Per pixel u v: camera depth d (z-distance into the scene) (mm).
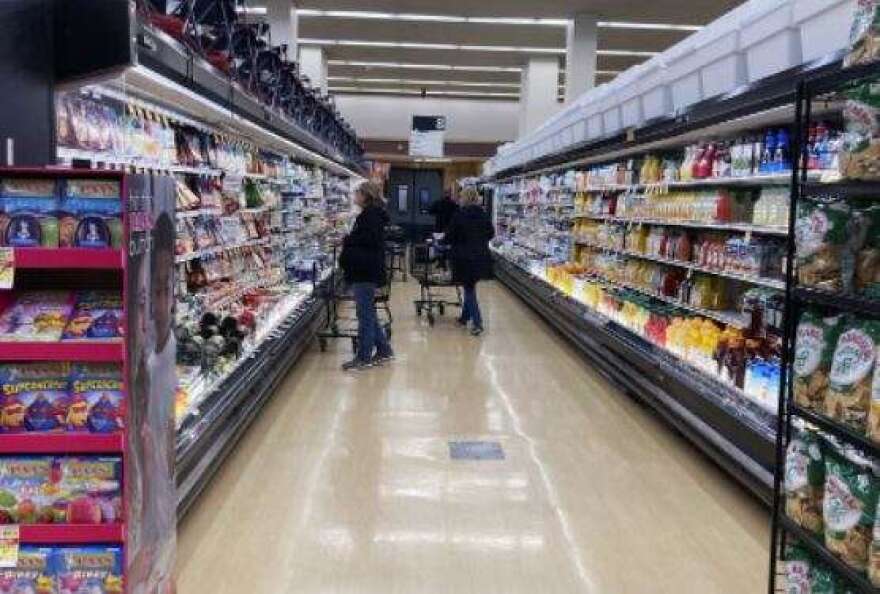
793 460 2293
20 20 2451
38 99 2576
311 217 10469
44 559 2057
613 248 7867
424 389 6664
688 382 4902
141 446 2205
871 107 2023
